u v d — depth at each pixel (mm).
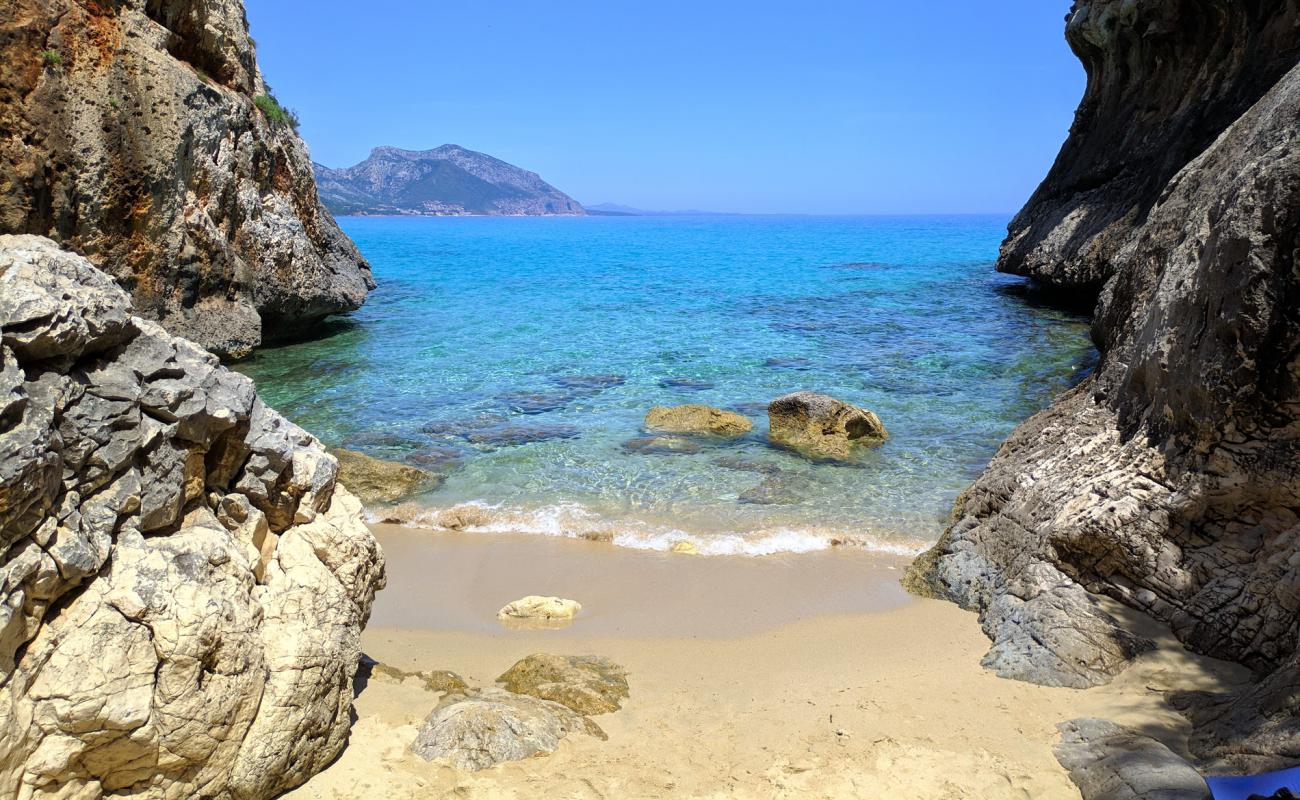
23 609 3729
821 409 12742
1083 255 23812
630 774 4965
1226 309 5977
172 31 17812
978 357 18688
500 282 36750
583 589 8188
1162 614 6168
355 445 12664
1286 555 5695
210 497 4996
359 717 5504
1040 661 6109
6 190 13766
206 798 4320
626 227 165875
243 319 18609
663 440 12883
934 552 8352
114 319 4309
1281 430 5773
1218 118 20344
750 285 35344
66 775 3859
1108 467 7094
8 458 3533
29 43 14188
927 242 81312
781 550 9133
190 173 17203
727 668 6465
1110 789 4660
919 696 5859
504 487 11039
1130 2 23891
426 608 7781
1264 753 4555
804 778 4941
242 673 4395
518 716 5359
